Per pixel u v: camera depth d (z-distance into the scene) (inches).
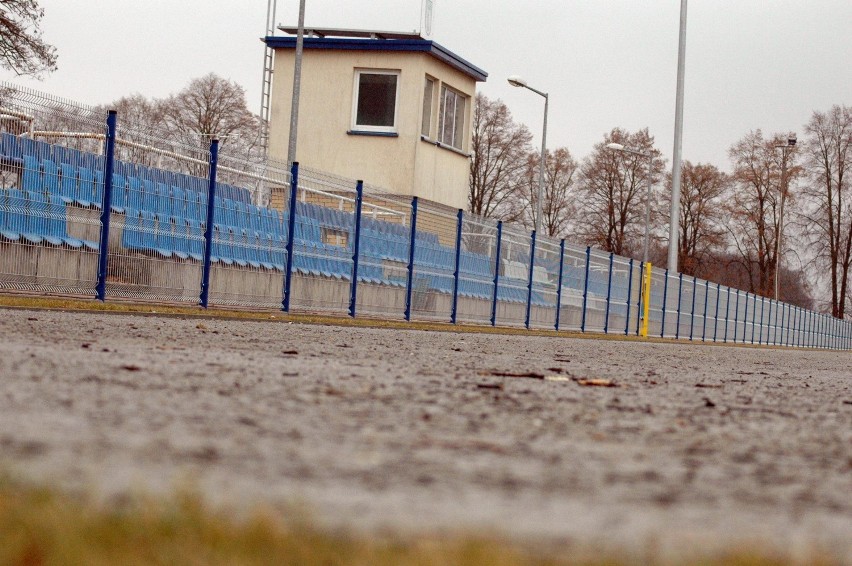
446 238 1005.8
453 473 128.7
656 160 2780.5
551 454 152.3
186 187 674.2
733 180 2910.9
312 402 199.9
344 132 1453.0
